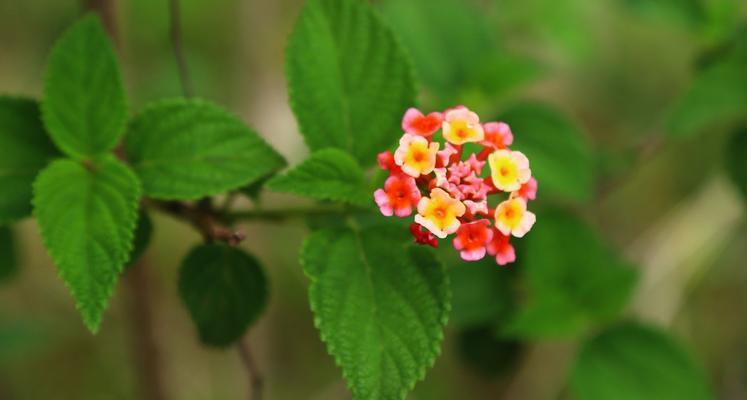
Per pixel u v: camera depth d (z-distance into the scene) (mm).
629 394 492
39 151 420
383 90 420
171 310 670
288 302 686
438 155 387
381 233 404
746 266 700
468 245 386
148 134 417
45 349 652
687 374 491
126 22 721
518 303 511
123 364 656
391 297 397
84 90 414
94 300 393
